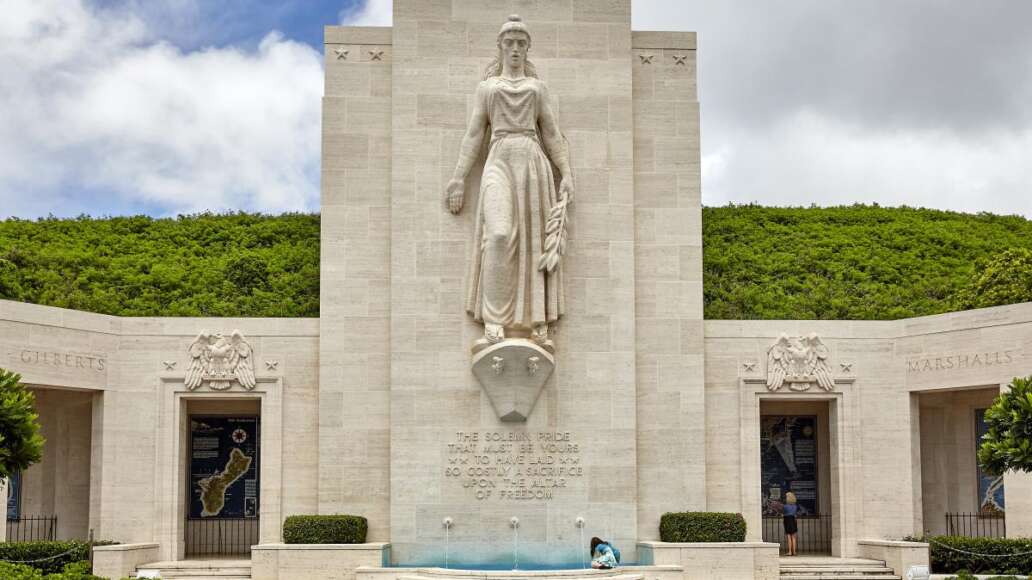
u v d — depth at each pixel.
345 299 27.53
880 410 28.45
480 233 26.62
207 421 29.20
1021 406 20.19
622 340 27.03
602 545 24.09
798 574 25.94
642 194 28.09
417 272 27.00
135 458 27.23
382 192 27.88
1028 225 45.75
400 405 26.61
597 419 26.72
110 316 27.45
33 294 33.72
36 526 27.83
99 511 26.94
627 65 27.89
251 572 24.89
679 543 25.39
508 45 26.69
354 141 28.00
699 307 27.80
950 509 29.45
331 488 27.00
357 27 28.34
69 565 20.84
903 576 25.70
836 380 28.39
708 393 28.06
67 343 26.64
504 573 22.58
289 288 35.38
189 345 27.61
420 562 26.12
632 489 26.59
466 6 27.88
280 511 27.27
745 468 27.84
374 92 28.19
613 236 27.34
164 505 27.16
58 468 28.22
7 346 25.53
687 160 28.27
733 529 26.17
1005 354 26.56
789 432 30.44
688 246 28.00
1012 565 25.64
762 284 36.75
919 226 43.09
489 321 26.14
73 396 28.39
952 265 40.09
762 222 42.22
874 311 34.59
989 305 31.48
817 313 34.50
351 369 27.34
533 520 26.31
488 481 26.39
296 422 27.58
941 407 29.78
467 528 26.23
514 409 26.25
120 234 40.53
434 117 27.50
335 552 24.77
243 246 39.34
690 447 27.34
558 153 26.92
